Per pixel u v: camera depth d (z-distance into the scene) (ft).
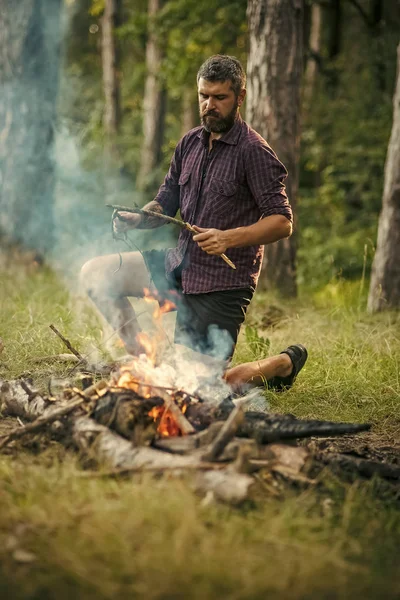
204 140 17.35
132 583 9.77
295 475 12.60
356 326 26.17
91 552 10.20
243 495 11.59
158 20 57.52
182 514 10.91
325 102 59.72
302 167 66.13
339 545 10.82
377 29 58.59
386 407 19.15
